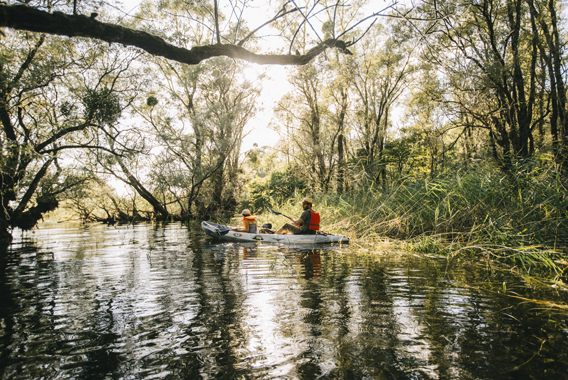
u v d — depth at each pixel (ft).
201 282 14.48
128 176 57.72
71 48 39.34
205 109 59.16
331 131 59.93
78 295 12.90
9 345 8.53
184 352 7.98
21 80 34.71
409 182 31.17
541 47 35.65
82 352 8.08
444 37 34.81
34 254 23.99
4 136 36.94
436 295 12.20
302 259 19.80
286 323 9.65
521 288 13.07
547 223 19.69
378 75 57.31
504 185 23.26
